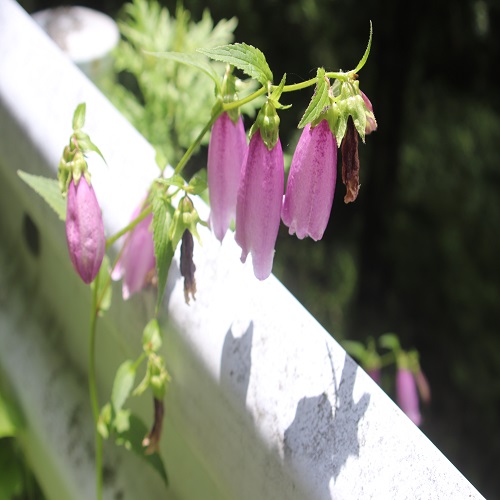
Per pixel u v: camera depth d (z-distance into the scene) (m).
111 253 0.64
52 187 0.63
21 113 0.70
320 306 2.39
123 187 0.65
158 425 0.60
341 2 2.18
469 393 2.41
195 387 0.59
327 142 0.53
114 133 0.67
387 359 1.13
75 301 0.72
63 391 0.74
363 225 2.42
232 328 0.58
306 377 0.55
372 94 2.29
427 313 2.52
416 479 0.50
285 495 0.53
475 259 2.62
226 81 0.56
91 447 0.71
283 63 2.12
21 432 0.75
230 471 0.57
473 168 2.74
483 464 2.31
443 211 2.65
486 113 2.82
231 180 0.57
